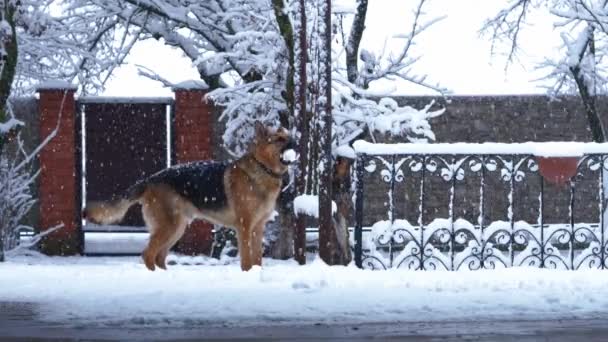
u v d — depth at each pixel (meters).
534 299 6.85
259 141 10.23
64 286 7.69
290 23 13.10
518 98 17.86
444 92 15.58
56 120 16.52
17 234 16.25
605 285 7.41
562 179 10.14
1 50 13.95
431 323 6.09
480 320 6.19
